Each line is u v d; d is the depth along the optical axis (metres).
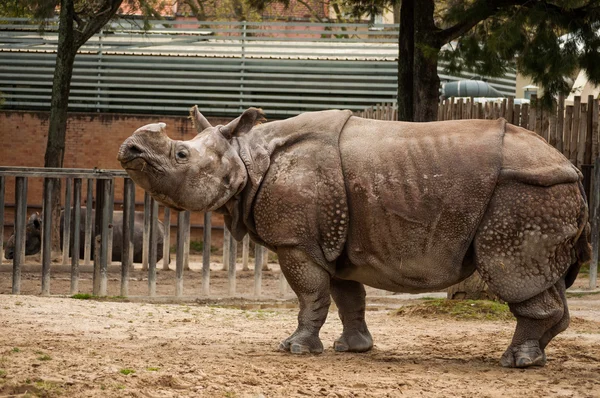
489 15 24.06
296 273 13.87
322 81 47.50
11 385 10.73
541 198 13.02
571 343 16.38
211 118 47.19
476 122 13.80
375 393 11.38
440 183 13.25
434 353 15.06
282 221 13.71
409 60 26.23
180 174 13.54
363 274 13.87
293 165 13.79
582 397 11.52
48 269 25.94
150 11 43.78
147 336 16.39
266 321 19.39
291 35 55.03
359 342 14.88
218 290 28.73
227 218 14.55
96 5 39.25
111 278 31.23
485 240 13.09
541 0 22.98
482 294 22.34
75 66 47.41
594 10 23.03
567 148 29.88
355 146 13.73
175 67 47.53
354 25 48.16
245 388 11.32
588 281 29.05
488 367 13.59
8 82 47.91
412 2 26.16
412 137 13.68
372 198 13.44
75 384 10.97
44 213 25.94
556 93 24.48
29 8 40.97
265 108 47.50
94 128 46.53
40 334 16.08
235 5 52.28
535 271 13.05
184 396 10.74
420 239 13.33
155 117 46.31
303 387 11.52
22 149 46.78
